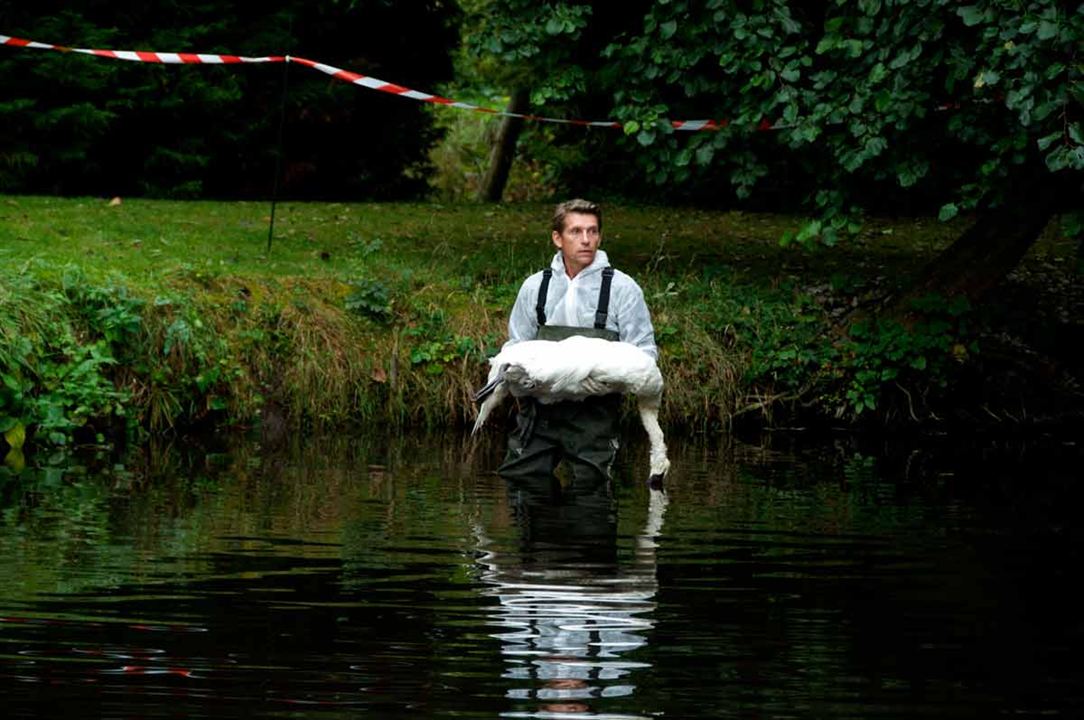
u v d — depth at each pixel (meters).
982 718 6.70
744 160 18.42
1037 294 21.00
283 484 13.10
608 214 27.64
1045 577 9.53
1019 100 15.30
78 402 15.55
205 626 8.02
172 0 27.31
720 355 18.42
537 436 14.08
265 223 22.59
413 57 30.73
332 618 8.23
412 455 15.27
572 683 7.09
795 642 7.86
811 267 21.91
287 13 28.31
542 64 19.12
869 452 16.14
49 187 27.36
